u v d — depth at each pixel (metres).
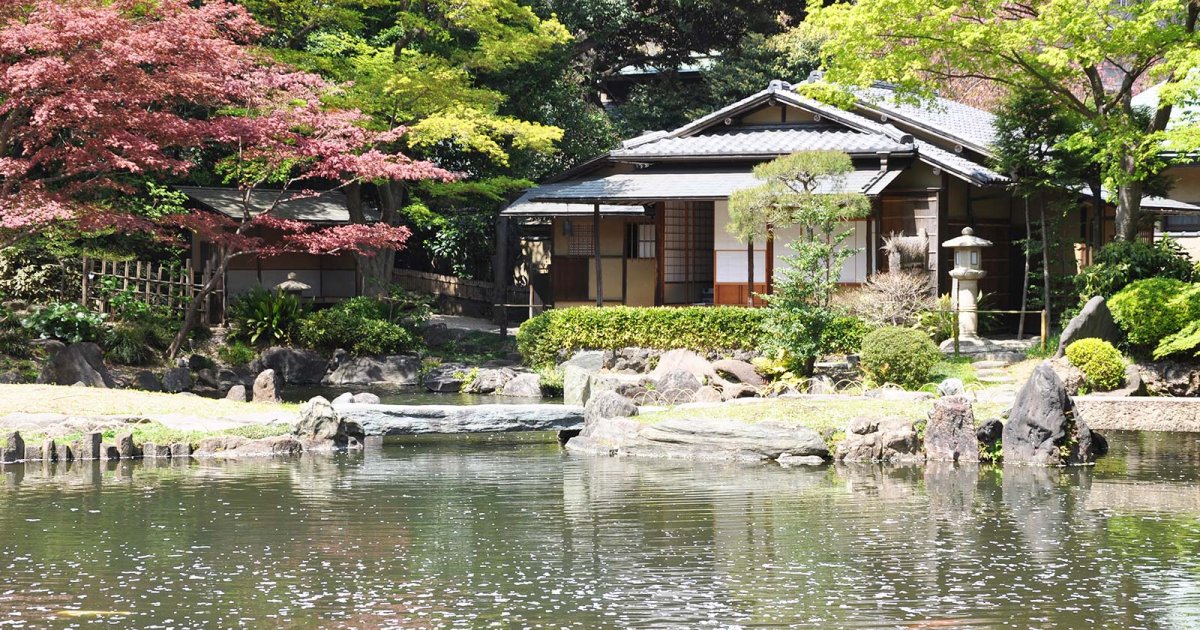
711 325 31.08
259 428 21.22
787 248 33.09
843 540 13.39
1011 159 30.08
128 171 35.22
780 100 35.59
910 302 29.58
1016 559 12.48
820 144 33.59
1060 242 31.66
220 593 11.22
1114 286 28.06
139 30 25.98
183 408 22.55
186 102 31.06
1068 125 29.62
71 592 11.23
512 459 20.12
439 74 35.00
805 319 27.09
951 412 19.66
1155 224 37.94
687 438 20.38
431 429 22.95
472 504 15.62
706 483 17.33
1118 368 25.25
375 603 10.91
